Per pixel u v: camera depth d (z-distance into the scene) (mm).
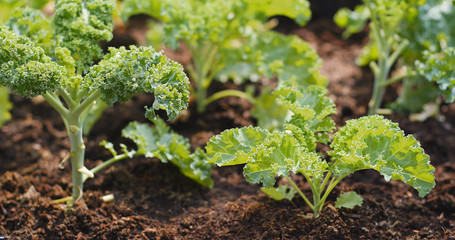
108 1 1281
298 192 1285
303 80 1450
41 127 1538
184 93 1154
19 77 1143
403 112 1560
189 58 1762
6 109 1513
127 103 1589
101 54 1262
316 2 2037
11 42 1152
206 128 1537
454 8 1508
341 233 1228
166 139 1357
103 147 1472
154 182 1371
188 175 1359
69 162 1439
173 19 1428
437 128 1509
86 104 1203
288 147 1187
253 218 1276
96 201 1300
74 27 1243
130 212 1298
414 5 1458
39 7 1484
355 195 1269
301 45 1464
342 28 1960
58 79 1163
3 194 1325
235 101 1603
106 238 1259
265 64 1460
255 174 1180
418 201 1308
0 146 1474
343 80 1664
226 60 1519
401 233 1252
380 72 1496
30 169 1410
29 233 1264
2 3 1467
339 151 1189
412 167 1158
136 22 1965
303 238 1222
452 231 1258
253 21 1512
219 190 1368
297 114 1238
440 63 1339
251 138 1208
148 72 1141
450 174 1385
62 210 1282
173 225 1285
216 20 1435
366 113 1562
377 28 1483
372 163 1170
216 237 1256
